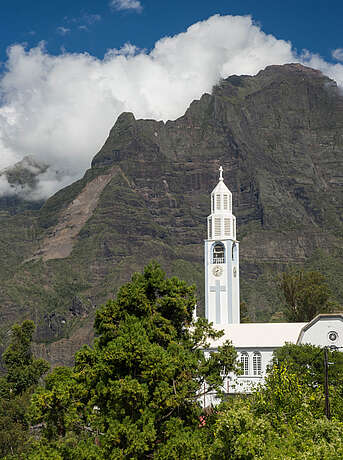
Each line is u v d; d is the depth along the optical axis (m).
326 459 41.50
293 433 46.94
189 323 63.03
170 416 55.34
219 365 59.69
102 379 54.06
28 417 58.16
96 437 56.66
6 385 118.56
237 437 45.41
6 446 84.19
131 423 51.53
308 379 75.94
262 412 55.06
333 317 99.38
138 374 54.56
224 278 125.25
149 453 53.16
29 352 131.00
